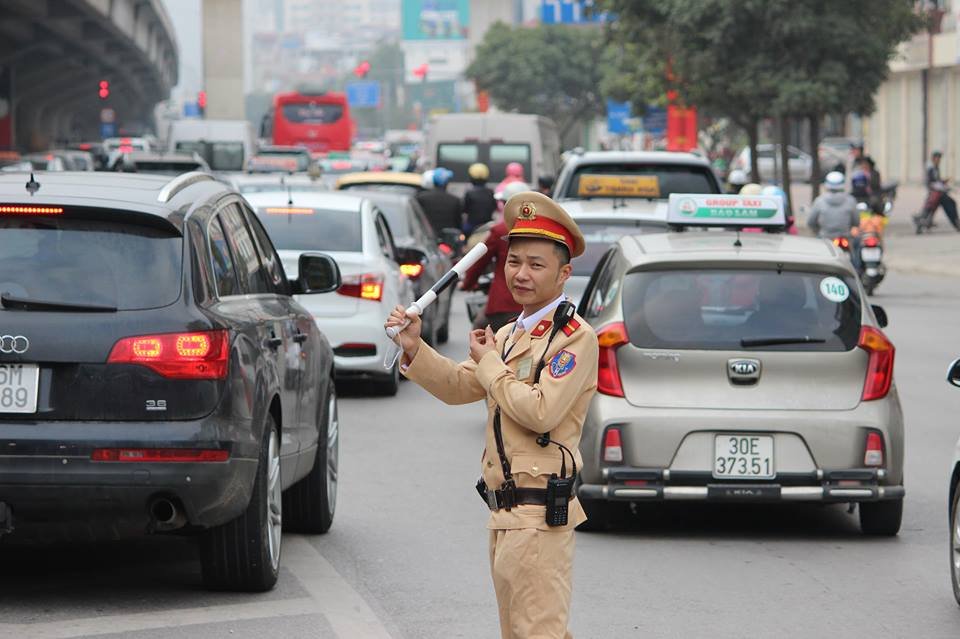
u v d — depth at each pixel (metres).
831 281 14.52
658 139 109.50
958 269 47.38
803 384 14.18
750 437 14.05
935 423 21.61
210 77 157.12
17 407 10.84
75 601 11.69
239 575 11.82
